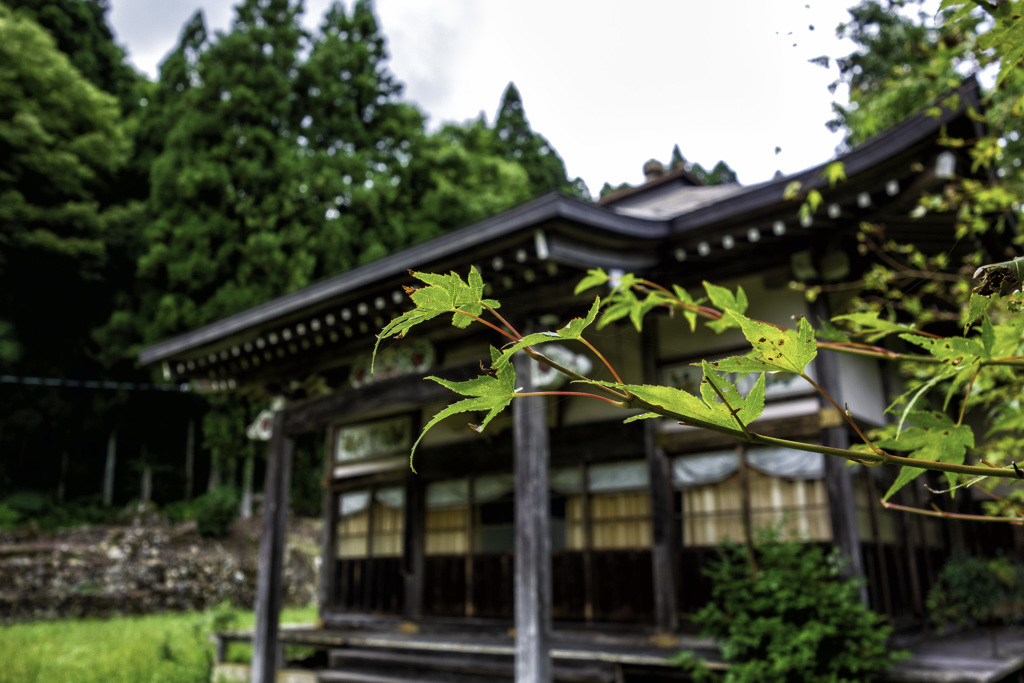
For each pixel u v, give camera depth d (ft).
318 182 66.49
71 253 64.64
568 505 20.68
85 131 68.85
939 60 10.79
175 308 60.34
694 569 17.89
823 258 16.24
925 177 13.20
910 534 19.31
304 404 22.84
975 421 19.30
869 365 19.08
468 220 75.92
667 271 18.30
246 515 68.03
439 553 23.27
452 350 20.83
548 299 16.94
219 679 23.88
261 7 76.59
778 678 12.96
